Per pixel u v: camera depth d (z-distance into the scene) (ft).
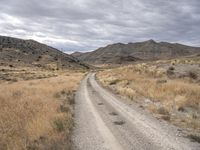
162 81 93.50
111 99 70.13
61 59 598.34
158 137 31.83
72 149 27.58
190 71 111.96
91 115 46.44
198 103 53.78
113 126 37.78
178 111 49.21
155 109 50.72
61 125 35.27
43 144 27.76
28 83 116.88
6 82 134.00
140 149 27.43
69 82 128.77
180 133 33.73
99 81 153.48
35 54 565.12
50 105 50.14
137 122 40.42
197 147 27.86
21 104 48.91
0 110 42.29
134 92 78.13
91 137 32.07
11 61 427.33
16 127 32.14
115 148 27.84
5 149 24.64
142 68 162.09
